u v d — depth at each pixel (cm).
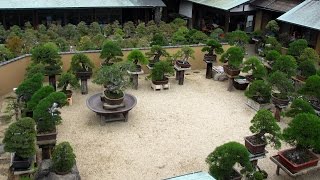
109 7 2117
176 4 2592
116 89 1184
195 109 1330
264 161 1036
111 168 972
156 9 2328
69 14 2178
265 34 2080
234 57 1461
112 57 1445
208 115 1288
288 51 1628
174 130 1177
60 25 2005
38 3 2019
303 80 1433
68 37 1812
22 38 1636
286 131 914
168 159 1023
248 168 796
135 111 1291
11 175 890
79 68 1373
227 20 2122
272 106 1328
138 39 1739
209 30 2325
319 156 993
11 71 1388
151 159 1020
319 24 1720
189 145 1096
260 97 1338
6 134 831
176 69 1512
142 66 1623
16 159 860
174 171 973
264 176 951
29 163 867
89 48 1577
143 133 1150
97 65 1562
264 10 2194
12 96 1363
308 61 1447
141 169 974
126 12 2375
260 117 898
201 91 1497
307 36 1961
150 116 1261
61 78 1262
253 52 2039
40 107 927
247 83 1505
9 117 1202
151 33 1884
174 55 1535
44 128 924
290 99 1262
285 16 1878
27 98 1117
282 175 978
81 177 928
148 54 1490
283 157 922
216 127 1208
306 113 941
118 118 1206
